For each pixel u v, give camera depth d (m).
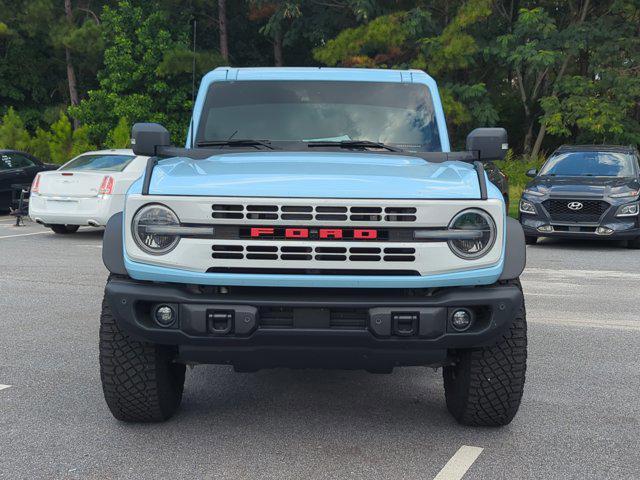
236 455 4.25
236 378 5.88
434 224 4.07
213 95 5.82
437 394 5.48
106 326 4.50
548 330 7.48
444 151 5.55
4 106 42.28
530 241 14.91
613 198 13.78
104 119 35.22
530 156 30.42
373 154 5.20
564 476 3.98
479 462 4.17
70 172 14.29
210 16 38.03
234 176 4.27
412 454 4.28
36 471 4.00
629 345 6.90
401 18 27.83
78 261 11.72
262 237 4.06
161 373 4.58
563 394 5.44
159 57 33.88
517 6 31.08
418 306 4.07
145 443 4.43
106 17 34.81
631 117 29.75
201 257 4.07
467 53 26.23
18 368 5.96
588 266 11.92
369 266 4.05
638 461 4.20
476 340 4.14
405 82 5.85
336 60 27.88
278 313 4.11
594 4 30.52
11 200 19.08
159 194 4.13
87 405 5.11
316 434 4.61
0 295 8.98
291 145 5.59
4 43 42.47
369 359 4.23
